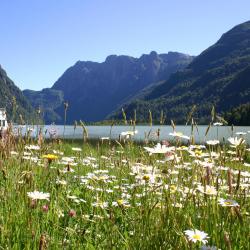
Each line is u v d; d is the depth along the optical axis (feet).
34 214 3.16
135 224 2.83
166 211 2.68
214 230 2.68
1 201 3.29
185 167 3.58
